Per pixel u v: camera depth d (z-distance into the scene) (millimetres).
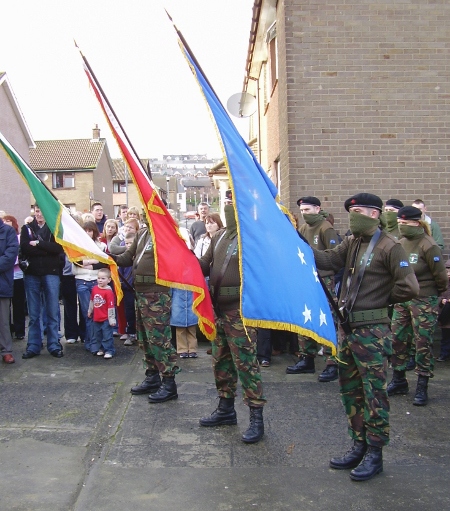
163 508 3590
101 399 5602
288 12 7992
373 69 8016
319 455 4344
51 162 44125
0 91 28672
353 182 8047
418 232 5641
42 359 7098
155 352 5484
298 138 8031
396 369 5746
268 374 6461
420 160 8062
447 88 8039
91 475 4027
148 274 5469
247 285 3869
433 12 8016
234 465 4176
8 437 4684
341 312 4141
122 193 53281
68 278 7891
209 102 3994
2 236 6711
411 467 4145
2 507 3607
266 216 4016
